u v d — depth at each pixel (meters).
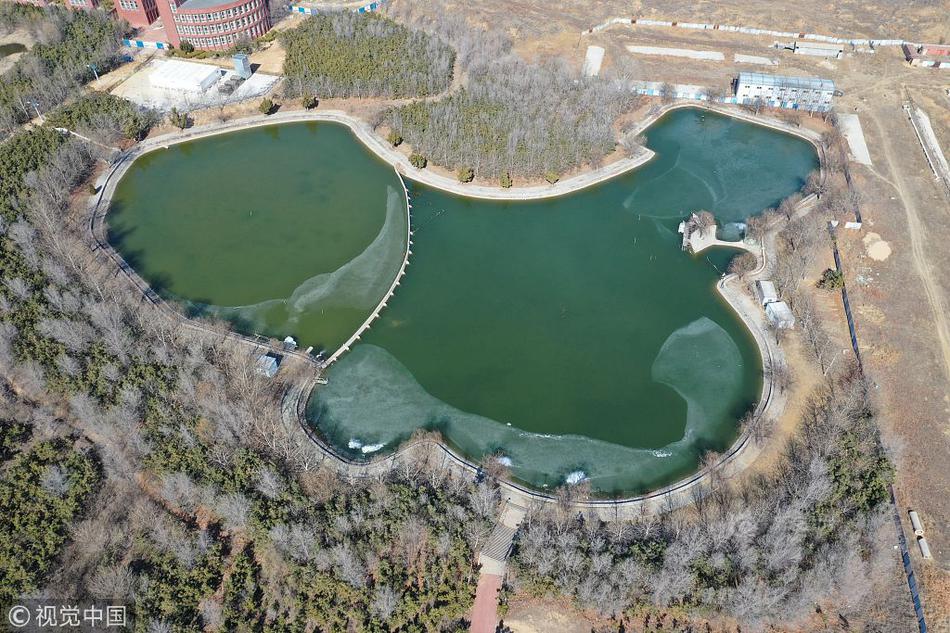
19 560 99.31
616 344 142.62
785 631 96.56
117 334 128.50
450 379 135.38
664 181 187.75
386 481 113.31
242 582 99.88
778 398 129.50
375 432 125.75
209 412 119.69
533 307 150.25
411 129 195.12
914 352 137.25
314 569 99.00
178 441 114.31
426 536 104.06
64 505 106.38
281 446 117.38
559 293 153.75
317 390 132.75
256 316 146.62
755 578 96.44
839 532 103.69
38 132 184.62
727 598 96.12
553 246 166.25
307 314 147.25
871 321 143.75
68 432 118.44
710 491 115.44
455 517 105.88
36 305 134.62
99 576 98.38
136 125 194.38
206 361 129.88
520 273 158.62
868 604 99.56
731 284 153.88
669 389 134.12
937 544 107.19
